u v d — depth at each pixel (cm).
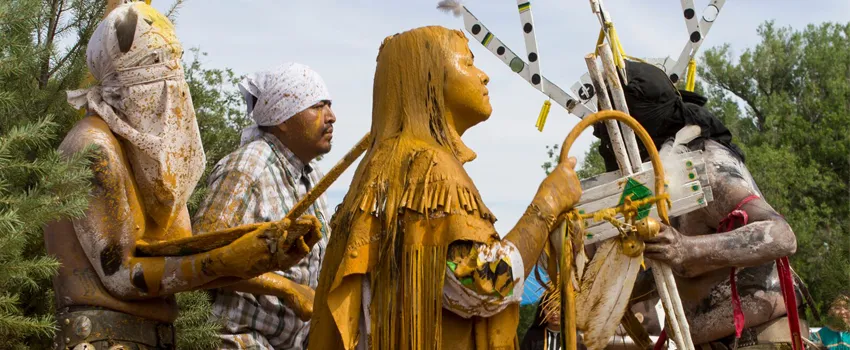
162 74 397
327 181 363
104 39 393
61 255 381
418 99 360
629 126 381
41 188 361
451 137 358
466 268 323
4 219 338
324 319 352
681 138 438
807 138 3031
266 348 486
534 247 335
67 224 381
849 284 678
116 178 381
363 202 342
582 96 480
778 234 423
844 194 2745
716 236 420
